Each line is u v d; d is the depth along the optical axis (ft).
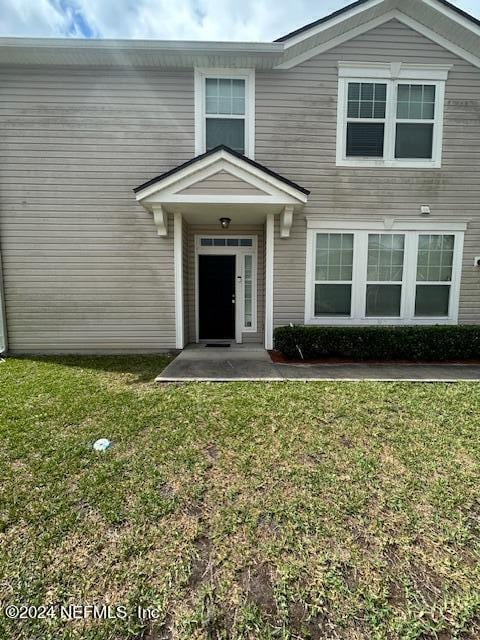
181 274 23.08
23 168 22.09
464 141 22.54
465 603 5.23
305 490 7.91
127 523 6.85
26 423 11.41
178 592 5.39
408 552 6.18
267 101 22.06
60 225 22.50
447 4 20.74
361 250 23.08
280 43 20.29
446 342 21.07
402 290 23.38
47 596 5.33
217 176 19.98
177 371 18.13
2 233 22.39
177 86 21.94
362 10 20.72
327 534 6.58
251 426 11.21
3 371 18.25
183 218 23.98
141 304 23.20
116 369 18.69
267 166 22.31
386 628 4.86
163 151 22.25
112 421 11.58
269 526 6.79
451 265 23.39
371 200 22.76
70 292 22.93
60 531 6.62
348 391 14.78
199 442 10.12
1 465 8.91
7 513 7.09
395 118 22.27
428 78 22.02
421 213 22.84
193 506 7.36
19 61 21.18
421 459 9.26
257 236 26.66
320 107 22.12
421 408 12.83
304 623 4.92
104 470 8.67
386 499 7.61
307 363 20.25
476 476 8.51
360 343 21.08
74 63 21.40
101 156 22.20
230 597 5.31
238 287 26.94
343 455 9.44
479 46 21.71
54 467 8.79
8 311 22.85
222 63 21.45
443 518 7.04
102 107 21.95
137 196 19.90
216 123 22.29
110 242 22.76
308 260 23.06
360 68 21.84
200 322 27.27
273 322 23.48
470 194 22.84
